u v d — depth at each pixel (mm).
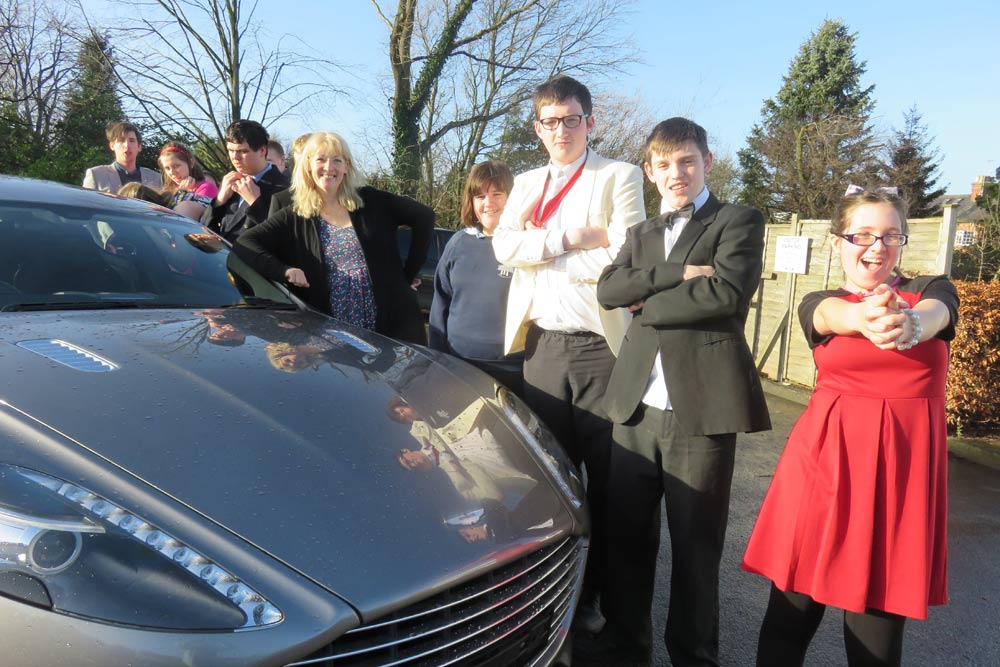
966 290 5293
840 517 1842
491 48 16266
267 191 4152
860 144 23078
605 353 2564
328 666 1231
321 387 1852
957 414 5367
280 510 1353
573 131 2586
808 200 22734
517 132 16672
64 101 14625
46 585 1158
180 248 2791
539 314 2621
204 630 1157
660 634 2709
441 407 1982
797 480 1953
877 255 1874
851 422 1851
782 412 6141
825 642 2686
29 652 1117
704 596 2189
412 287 3646
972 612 2932
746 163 25891
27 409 1440
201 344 1993
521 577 1598
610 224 2588
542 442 2080
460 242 3348
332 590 1253
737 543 3506
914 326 1669
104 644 1121
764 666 2084
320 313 2783
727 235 2090
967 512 4035
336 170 3037
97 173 5496
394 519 1434
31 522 1201
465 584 1433
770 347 7242
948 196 26969
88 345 1823
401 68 15391
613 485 2361
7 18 14906
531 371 2709
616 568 2395
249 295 2756
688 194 2225
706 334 2117
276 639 1175
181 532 1252
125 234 2678
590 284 2518
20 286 2209
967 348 5191
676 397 2119
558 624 1772
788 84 32156
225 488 1361
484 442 1886
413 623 1343
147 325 2084
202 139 13625
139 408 1533
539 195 2691
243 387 1742
